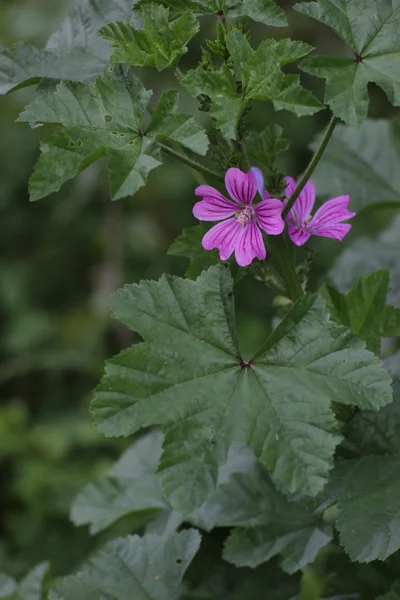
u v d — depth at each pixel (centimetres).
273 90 105
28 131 308
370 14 107
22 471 258
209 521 117
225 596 120
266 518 116
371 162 132
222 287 107
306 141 265
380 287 112
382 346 129
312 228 110
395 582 115
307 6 107
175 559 115
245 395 106
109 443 262
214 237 109
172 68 109
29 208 313
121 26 108
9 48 114
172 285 107
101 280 305
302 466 104
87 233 309
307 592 130
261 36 250
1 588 122
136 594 114
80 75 114
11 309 308
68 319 305
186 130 106
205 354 107
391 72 107
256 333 279
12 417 266
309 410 105
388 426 110
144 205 304
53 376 298
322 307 106
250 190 108
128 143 107
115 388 106
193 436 105
